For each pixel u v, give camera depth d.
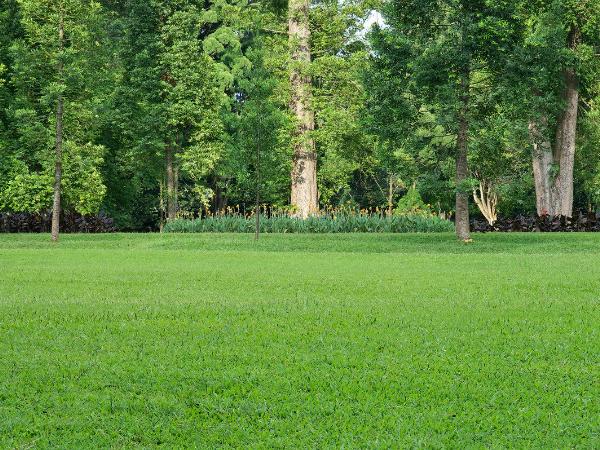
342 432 5.07
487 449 4.82
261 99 27.31
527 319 8.76
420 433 5.06
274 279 13.16
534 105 25.08
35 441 5.00
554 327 8.27
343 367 6.62
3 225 34.38
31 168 35.06
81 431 5.18
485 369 6.50
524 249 22.52
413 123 25.20
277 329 8.21
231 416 5.43
